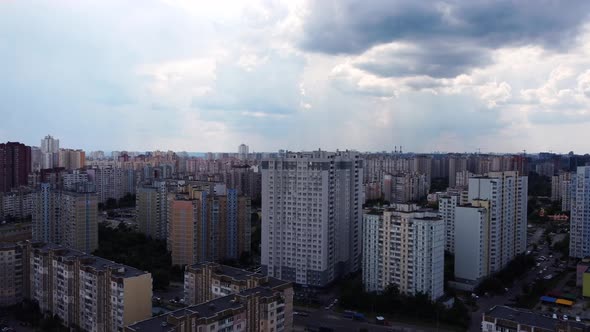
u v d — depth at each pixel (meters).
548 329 170.62
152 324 175.12
